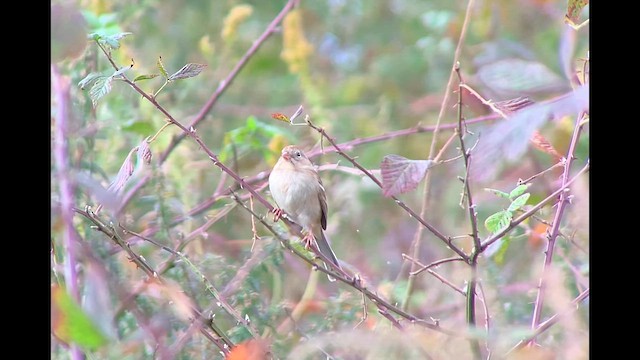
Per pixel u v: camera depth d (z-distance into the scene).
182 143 10.66
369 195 13.20
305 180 10.06
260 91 15.61
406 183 5.87
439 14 16.19
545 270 7.07
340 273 7.74
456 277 9.72
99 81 6.92
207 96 14.03
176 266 8.20
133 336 7.29
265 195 11.09
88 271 6.26
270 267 8.62
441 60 16.25
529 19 15.70
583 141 11.02
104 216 8.48
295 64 13.07
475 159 3.70
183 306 6.81
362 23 18.00
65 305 4.35
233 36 13.02
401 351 5.89
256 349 6.53
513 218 7.54
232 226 11.03
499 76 5.34
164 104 12.09
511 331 5.46
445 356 6.43
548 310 8.94
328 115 13.75
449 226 12.80
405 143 14.25
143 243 8.52
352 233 12.88
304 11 17.08
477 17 15.26
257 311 8.10
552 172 10.88
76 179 7.10
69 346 6.12
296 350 6.41
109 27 9.72
